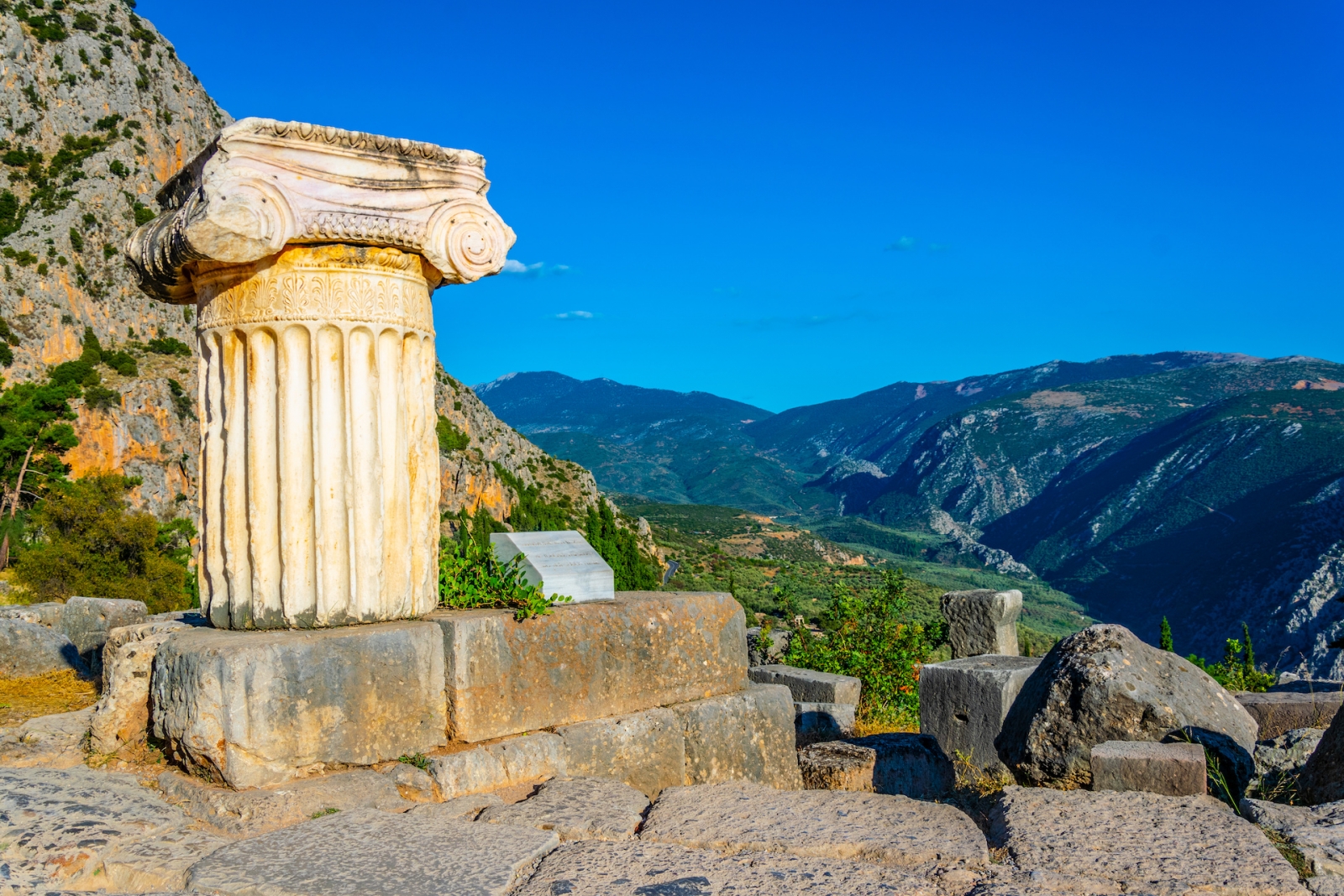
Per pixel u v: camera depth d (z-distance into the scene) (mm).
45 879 3562
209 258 4766
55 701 6652
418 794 4727
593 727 5453
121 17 102062
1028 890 3430
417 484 5402
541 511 98688
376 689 4820
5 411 65812
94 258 85812
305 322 5008
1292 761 5445
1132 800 4367
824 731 9320
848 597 13562
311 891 3371
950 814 4422
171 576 27359
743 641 6453
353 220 4980
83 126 93750
